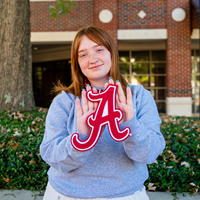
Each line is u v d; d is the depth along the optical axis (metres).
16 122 4.25
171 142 3.21
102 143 1.18
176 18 10.70
